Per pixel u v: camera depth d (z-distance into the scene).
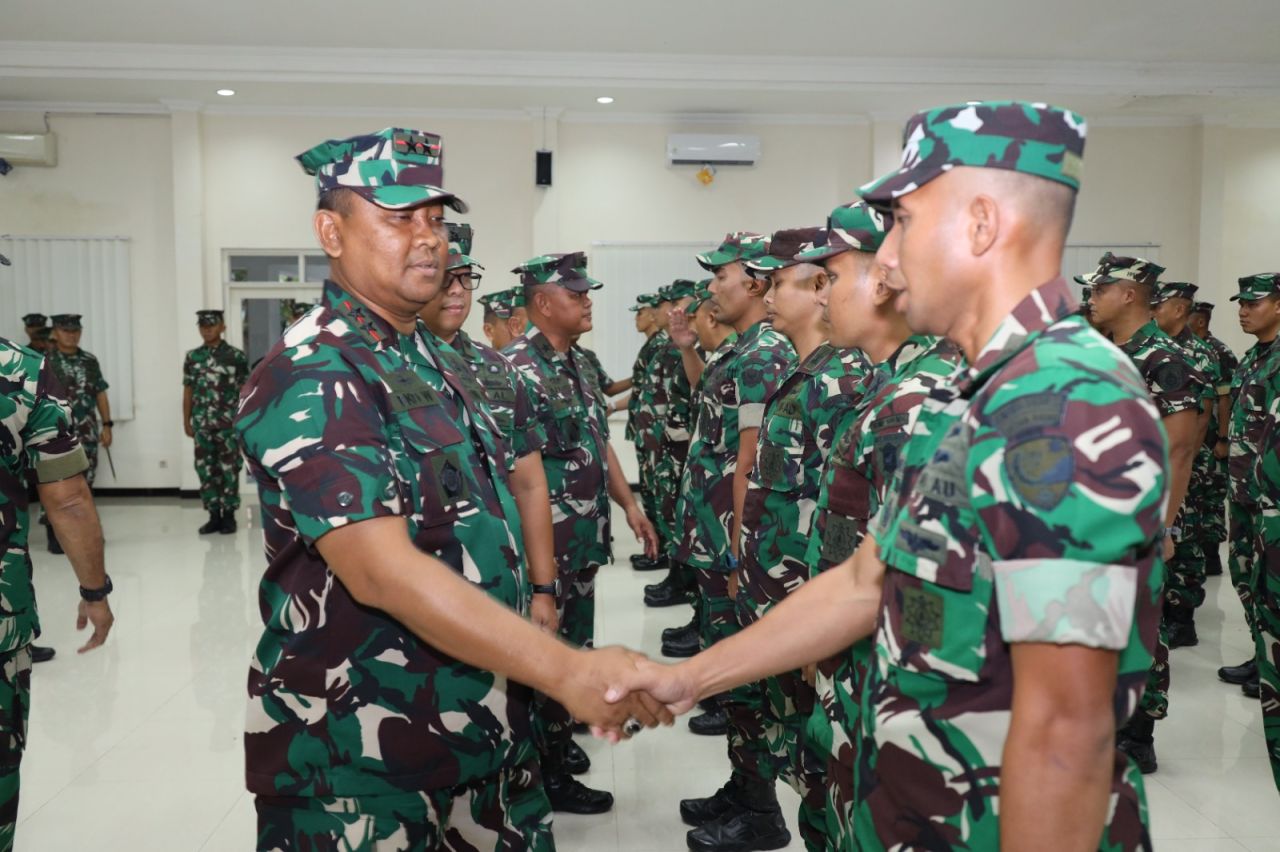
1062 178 1.06
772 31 7.25
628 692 1.39
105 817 2.79
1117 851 1.05
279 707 1.46
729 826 2.60
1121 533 0.88
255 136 8.68
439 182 1.55
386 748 1.44
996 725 1.02
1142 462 0.89
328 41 7.48
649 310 6.48
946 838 1.07
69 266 8.72
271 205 8.73
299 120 8.70
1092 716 0.91
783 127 9.00
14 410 1.98
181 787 2.99
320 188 1.53
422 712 1.45
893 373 1.74
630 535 7.26
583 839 2.70
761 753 2.56
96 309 8.77
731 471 2.96
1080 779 0.91
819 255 1.81
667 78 7.96
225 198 8.70
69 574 5.91
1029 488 0.91
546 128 8.75
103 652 4.38
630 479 9.17
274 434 1.36
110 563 6.26
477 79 7.91
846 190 9.06
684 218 9.00
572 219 8.95
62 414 2.10
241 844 2.63
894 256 1.16
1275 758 2.48
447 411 1.56
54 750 3.27
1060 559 0.89
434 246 1.52
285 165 8.72
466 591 1.35
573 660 1.39
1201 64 8.02
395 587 1.33
